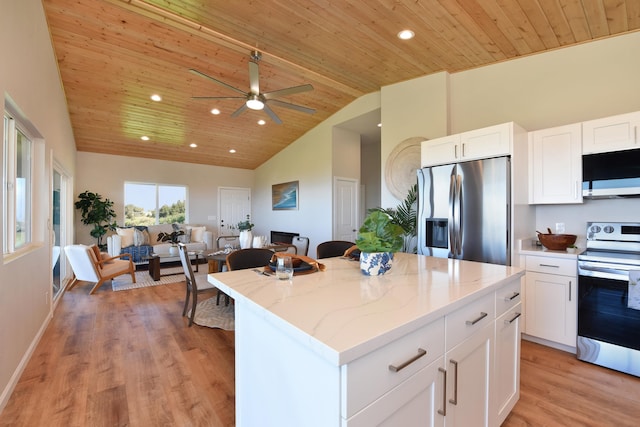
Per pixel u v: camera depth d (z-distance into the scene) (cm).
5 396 186
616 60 277
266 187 830
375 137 693
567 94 302
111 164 685
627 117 236
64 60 376
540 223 311
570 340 245
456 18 271
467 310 124
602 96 283
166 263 657
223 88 466
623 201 266
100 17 313
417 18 276
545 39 295
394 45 327
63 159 434
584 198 267
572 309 244
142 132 599
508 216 268
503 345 155
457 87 382
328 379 81
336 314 99
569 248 272
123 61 389
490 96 354
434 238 323
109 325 312
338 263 195
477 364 132
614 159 241
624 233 257
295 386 96
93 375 217
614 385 202
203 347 262
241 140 689
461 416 121
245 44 348
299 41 337
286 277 149
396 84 435
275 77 438
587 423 166
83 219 627
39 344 266
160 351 254
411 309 104
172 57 385
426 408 103
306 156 675
